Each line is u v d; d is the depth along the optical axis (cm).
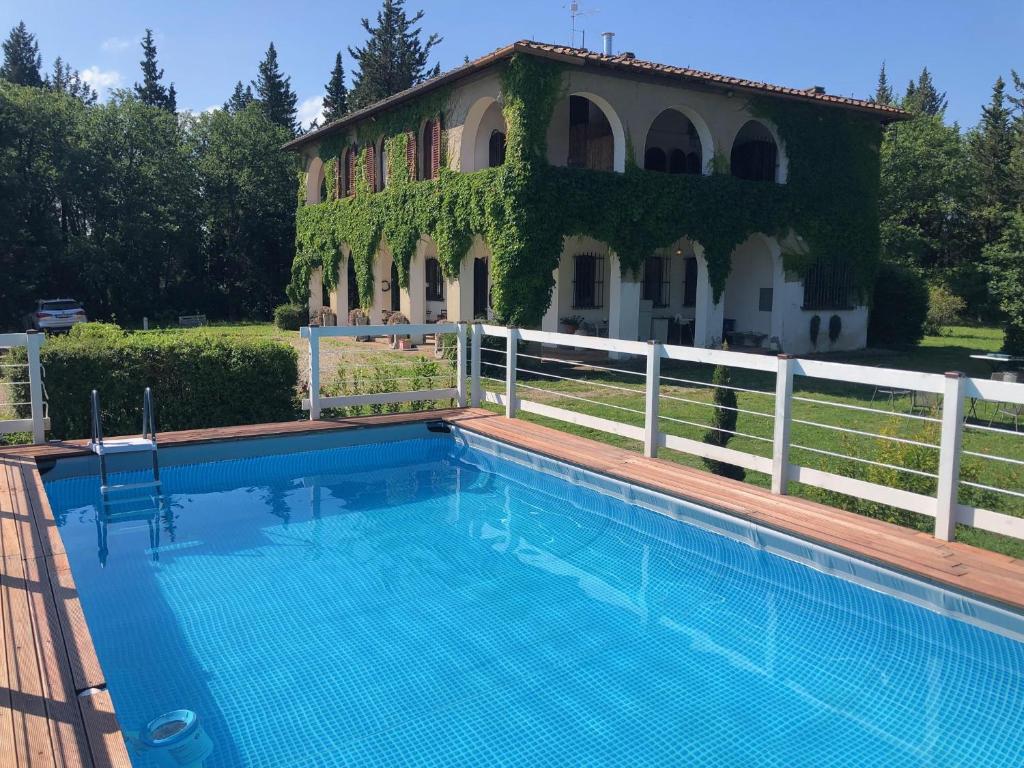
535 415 1136
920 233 3962
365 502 743
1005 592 424
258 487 793
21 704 320
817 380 1598
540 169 1645
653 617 496
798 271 2027
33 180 3191
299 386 1134
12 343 759
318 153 2733
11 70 4853
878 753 351
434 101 1919
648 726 375
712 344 1928
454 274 1869
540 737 365
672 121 2180
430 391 995
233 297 3806
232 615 494
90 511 703
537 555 607
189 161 3697
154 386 908
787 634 474
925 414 1136
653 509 654
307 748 354
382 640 461
